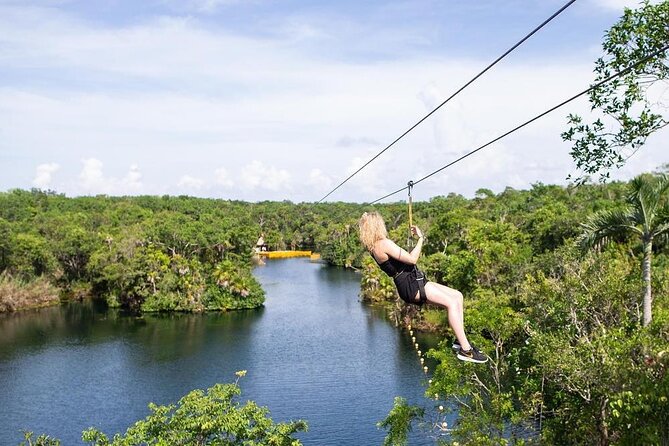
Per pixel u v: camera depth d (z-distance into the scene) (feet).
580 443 62.85
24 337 185.68
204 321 214.28
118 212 408.67
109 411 116.78
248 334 187.21
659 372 44.27
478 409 72.95
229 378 136.98
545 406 72.95
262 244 519.19
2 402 122.52
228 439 68.39
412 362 146.82
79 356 159.94
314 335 183.11
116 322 213.87
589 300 72.74
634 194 65.67
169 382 135.23
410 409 77.77
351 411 112.57
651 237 65.16
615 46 36.09
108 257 262.88
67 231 297.74
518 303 141.08
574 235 178.19
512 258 167.32
